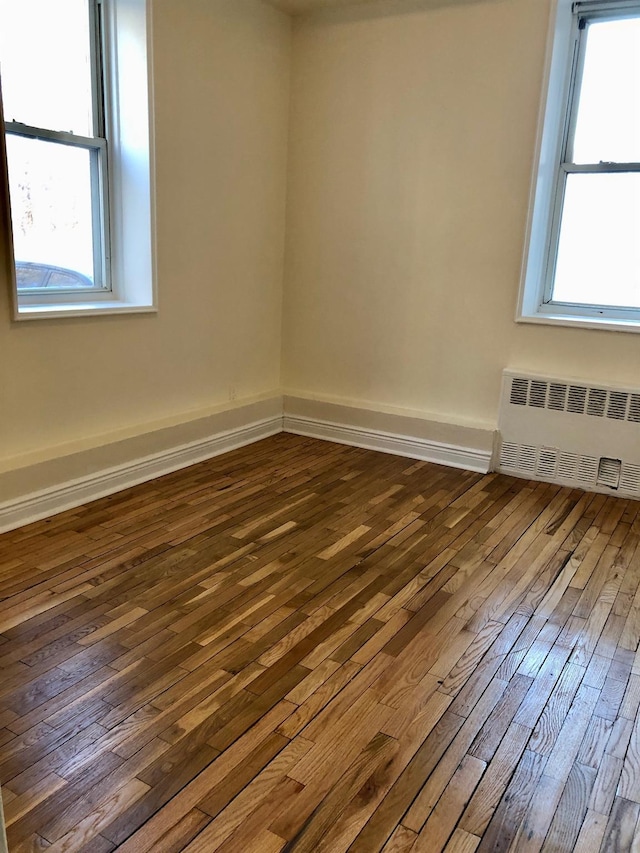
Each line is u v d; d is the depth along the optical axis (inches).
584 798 66.4
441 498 146.2
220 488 146.0
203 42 149.3
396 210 170.1
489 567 114.7
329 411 184.9
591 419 151.2
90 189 141.2
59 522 123.9
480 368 166.9
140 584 103.3
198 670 83.5
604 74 152.1
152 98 137.6
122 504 134.0
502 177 155.5
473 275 163.3
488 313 163.2
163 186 145.6
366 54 166.6
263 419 184.9
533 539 126.7
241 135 165.6
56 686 79.4
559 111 155.3
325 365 189.3
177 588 102.7
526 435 159.5
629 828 63.2
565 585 109.7
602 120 154.4
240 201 169.5
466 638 93.4
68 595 99.3
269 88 172.1
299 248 186.5
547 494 151.3
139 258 146.3
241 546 118.2
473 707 79.1
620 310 157.9
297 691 80.4
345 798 64.9
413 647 90.5
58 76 130.3
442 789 66.6
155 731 72.7
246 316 179.0
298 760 69.5
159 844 59.0
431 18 156.7
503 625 97.1
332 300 184.5
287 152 182.9
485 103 154.3
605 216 156.8
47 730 72.2
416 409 177.6
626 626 98.2
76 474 131.0
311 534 124.8
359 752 71.1
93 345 136.3
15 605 95.9
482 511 139.6
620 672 87.3
